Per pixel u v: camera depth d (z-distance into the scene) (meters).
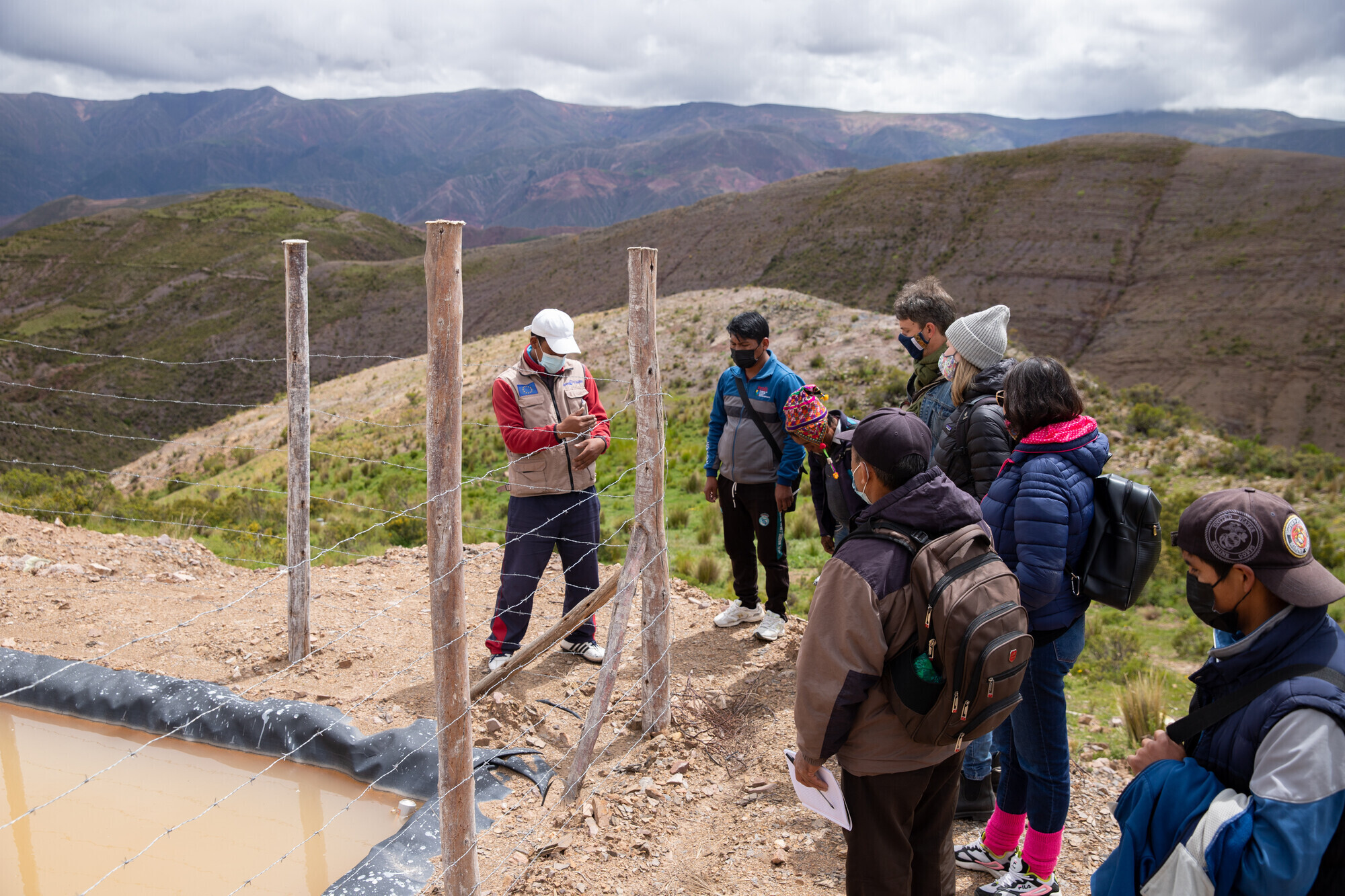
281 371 139.38
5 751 4.23
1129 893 1.88
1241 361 88.81
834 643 2.06
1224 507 1.79
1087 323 105.50
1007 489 2.73
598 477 15.14
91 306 170.50
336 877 3.46
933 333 3.64
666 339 33.59
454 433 2.52
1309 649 1.73
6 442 95.62
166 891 3.39
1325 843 1.58
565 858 3.22
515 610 4.59
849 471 2.82
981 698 1.94
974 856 3.17
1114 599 2.62
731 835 3.40
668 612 4.02
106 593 5.90
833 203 149.88
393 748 3.91
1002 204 134.38
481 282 163.12
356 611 5.64
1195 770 1.82
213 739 4.18
